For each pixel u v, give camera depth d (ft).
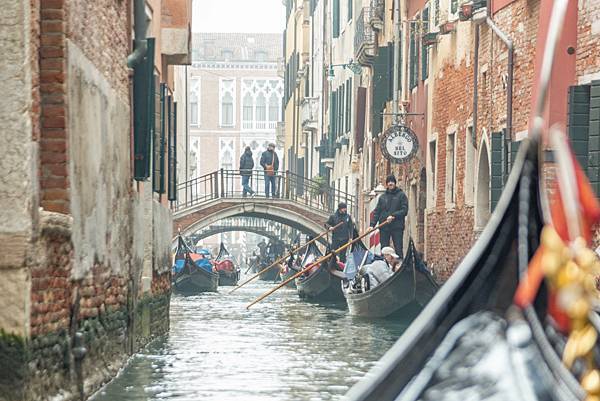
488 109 141.28
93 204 71.41
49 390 59.72
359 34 234.79
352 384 78.07
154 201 108.06
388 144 176.45
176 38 123.13
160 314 113.70
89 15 69.92
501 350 34.01
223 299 200.03
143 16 90.48
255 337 114.42
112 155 79.56
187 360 90.94
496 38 137.90
